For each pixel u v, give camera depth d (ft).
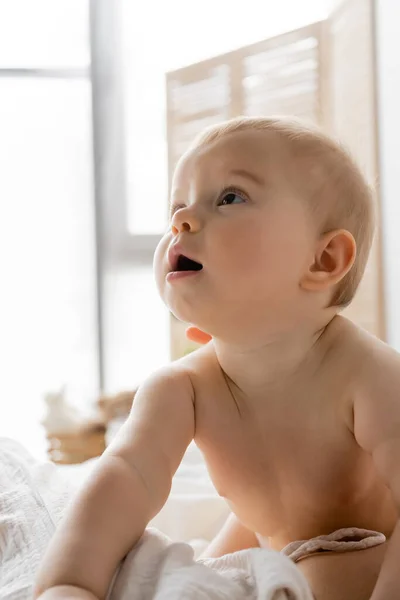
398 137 6.45
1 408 10.14
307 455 2.06
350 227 2.14
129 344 10.23
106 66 10.30
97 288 10.25
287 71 8.08
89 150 10.34
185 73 9.02
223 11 9.96
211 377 2.17
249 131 2.06
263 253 1.93
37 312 10.26
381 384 1.93
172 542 1.88
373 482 2.12
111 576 1.72
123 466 1.88
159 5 10.21
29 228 10.24
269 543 2.31
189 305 1.96
